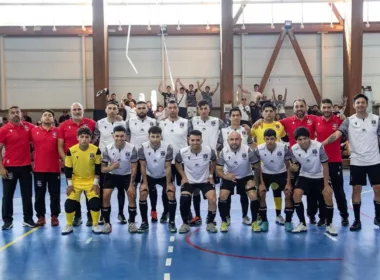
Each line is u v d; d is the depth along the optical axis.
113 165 5.80
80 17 16.31
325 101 6.09
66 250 5.05
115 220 6.75
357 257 4.63
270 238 5.51
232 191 5.98
